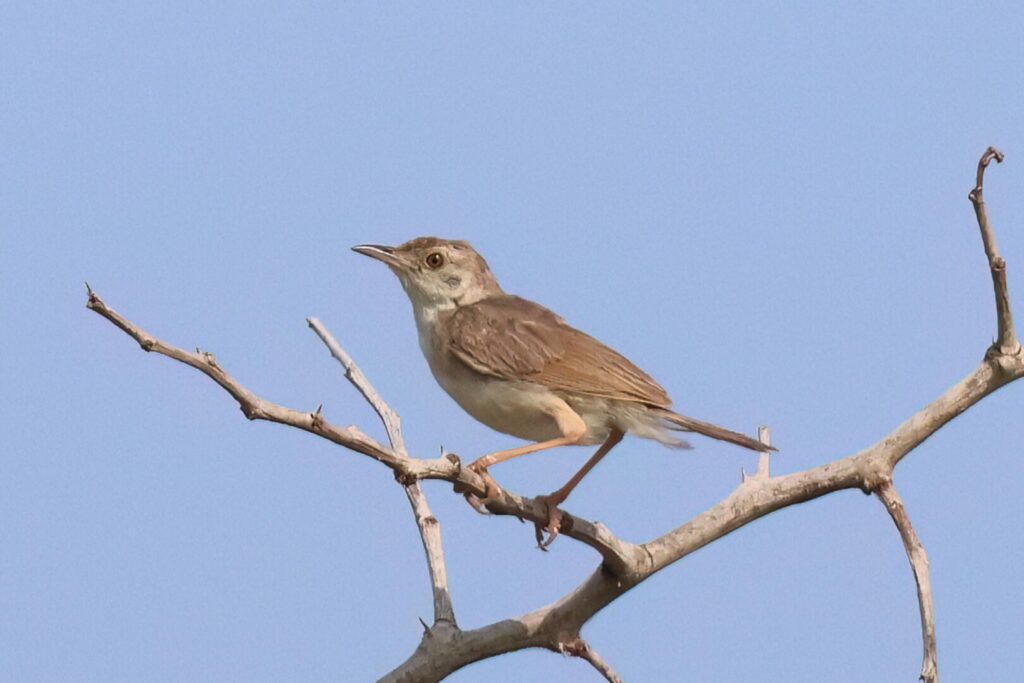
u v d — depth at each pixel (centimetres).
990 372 1154
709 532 1201
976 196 1085
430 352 1378
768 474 1232
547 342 1295
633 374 1288
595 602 1192
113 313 805
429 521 1255
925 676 1053
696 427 1262
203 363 838
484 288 1409
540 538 1204
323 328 1353
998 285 1116
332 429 902
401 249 1400
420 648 1190
